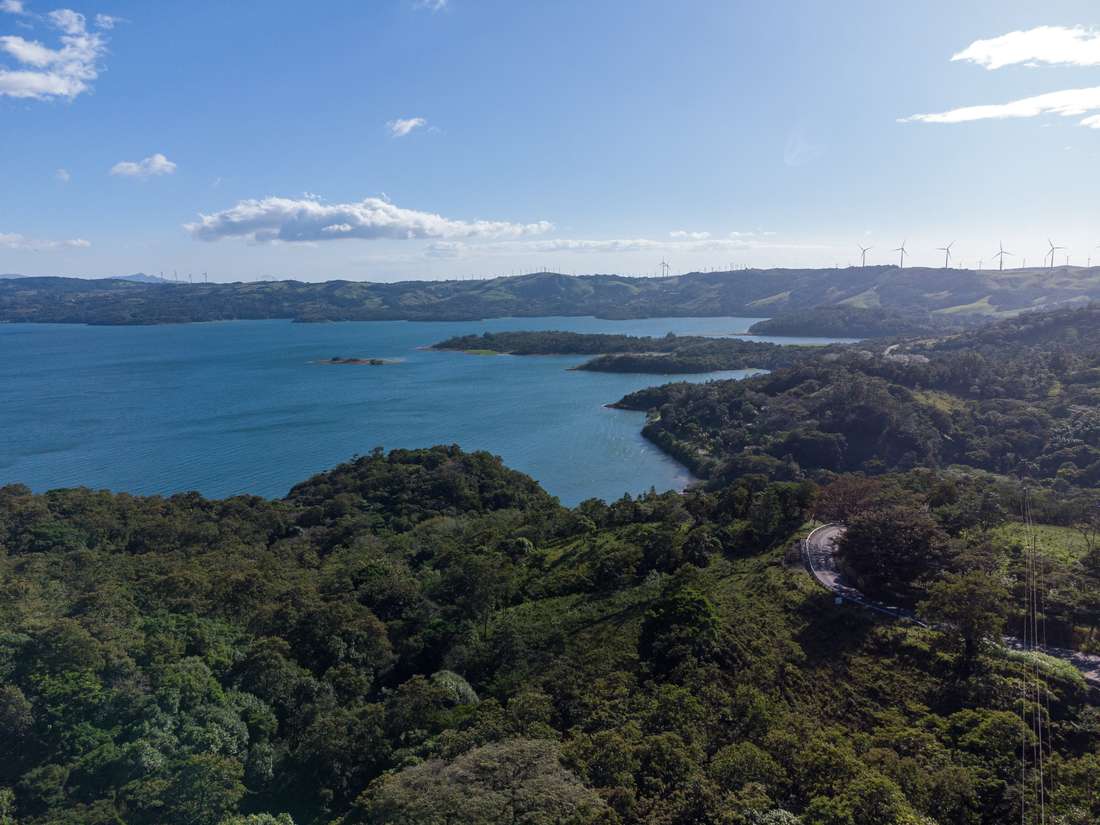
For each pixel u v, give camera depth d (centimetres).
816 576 5778
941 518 6538
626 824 2933
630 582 6519
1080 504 7275
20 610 5016
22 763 3538
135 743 3566
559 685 4484
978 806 3050
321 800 3716
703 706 3984
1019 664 4122
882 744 3584
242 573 6438
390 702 4466
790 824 2789
